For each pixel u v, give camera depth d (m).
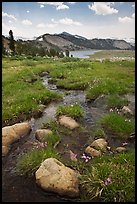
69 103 16.94
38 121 13.60
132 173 7.93
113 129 11.94
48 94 17.64
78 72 27.34
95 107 15.87
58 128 12.32
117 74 25.75
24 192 7.86
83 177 8.13
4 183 8.29
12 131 11.38
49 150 9.73
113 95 16.84
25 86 20.72
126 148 10.34
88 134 11.83
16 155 10.09
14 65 37.50
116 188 7.48
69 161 9.36
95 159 9.16
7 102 16.00
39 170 8.23
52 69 31.39
